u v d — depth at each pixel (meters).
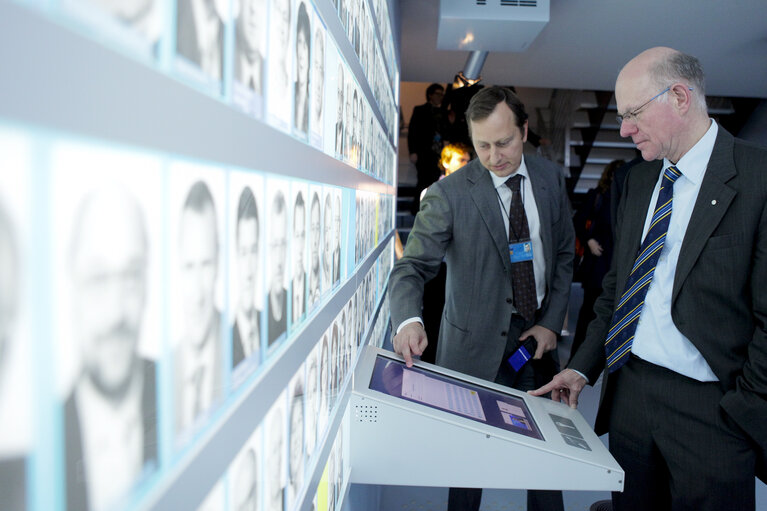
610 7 4.55
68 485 0.22
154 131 0.28
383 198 2.20
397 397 1.12
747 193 1.24
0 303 0.18
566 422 1.24
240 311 0.43
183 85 0.31
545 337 1.83
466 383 1.37
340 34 0.89
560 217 1.94
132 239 0.26
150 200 0.28
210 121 0.35
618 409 1.50
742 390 1.25
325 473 0.84
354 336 1.20
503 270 1.82
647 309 1.42
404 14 4.84
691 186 1.33
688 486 1.35
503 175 1.80
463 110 5.09
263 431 0.50
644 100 1.29
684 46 5.50
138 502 0.27
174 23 0.29
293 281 0.60
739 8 4.52
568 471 1.05
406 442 1.07
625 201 1.56
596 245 4.63
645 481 1.46
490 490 2.48
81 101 0.22
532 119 11.05
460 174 1.89
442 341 1.92
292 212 0.59
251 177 0.44
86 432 0.23
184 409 0.33
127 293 0.26
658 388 1.40
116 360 0.25
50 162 0.20
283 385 0.56
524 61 6.21
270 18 0.48
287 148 0.55
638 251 1.47
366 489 1.70
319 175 0.73
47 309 0.20
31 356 0.20
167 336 0.30
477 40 4.48
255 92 0.44
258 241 0.47
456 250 1.84
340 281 0.97
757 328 1.24
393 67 2.78
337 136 0.90
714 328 1.29
